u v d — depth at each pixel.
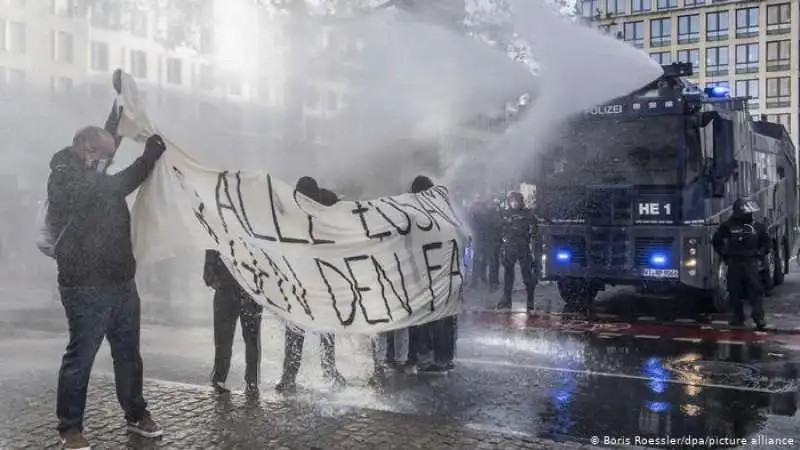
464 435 5.10
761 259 10.80
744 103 12.95
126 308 4.84
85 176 4.59
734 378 7.45
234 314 6.41
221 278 6.34
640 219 11.58
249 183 5.68
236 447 4.77
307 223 5.95
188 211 5.32
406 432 5.15
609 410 6.20
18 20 12.79
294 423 5.34
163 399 5.98
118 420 5.33
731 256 10.79
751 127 13.84
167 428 5.16
